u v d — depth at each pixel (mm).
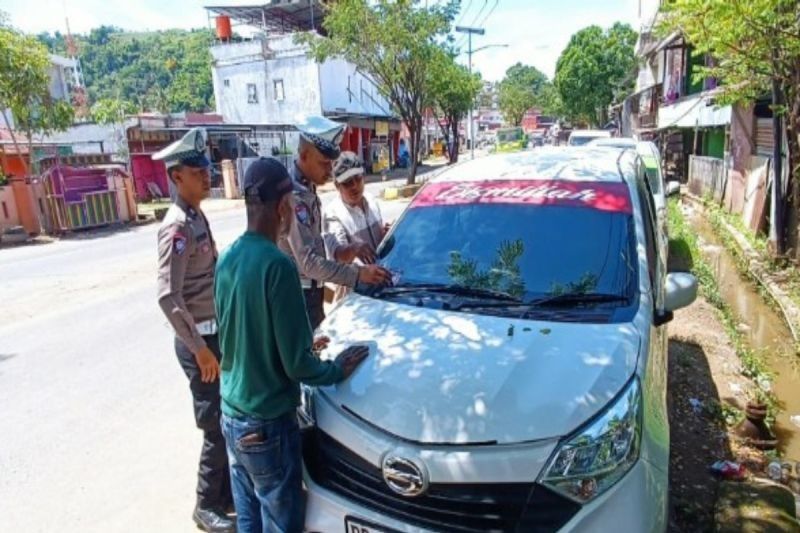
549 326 2617
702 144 20094
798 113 8203
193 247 2822
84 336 6617
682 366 5215
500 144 41031
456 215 3461
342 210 3896
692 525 3168
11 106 15727
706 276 8070
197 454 3979
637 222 3199
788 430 4414
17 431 4383
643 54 27766
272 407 2291
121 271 10312
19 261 12156
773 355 5977
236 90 34031
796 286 7758
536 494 2037
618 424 2137
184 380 5227
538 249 3119
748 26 7312
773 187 9094
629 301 2795
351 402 2355
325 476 2410
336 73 33562
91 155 21734
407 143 43219
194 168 2775
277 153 27500
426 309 2875
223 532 3100
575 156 3969
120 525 3250
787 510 3121
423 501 2146
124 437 4238
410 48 21344
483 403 2191
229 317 2285
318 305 3686
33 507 3438
